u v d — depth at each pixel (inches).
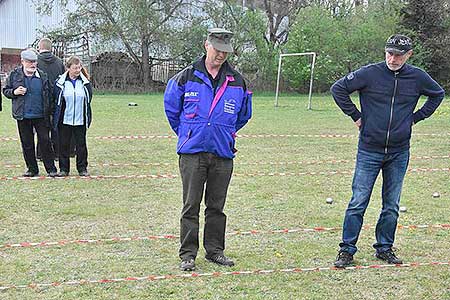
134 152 449.1
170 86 198.5
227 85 197.6
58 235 238.2
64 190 317.1
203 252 217.3
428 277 197.2
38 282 188.2
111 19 1349.7
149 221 260.5
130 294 179.8
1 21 1664.6
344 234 207.6
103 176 355.6
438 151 476.4
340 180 354.9
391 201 207.3
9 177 348.2
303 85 1337.4
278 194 315.3
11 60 1612.9
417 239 239.3
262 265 206.1
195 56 1396.4
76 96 341.7
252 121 687.1
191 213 200.7
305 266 205.9
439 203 300.0
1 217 263.3
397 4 1403.8
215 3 1395.2
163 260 209.6
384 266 206.5
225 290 183.6
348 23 1370.6
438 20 1378.0
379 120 197.9
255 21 1391.5
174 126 202.5
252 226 254.1
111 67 1363.2
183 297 178.2
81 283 187.6
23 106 334.3
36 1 1512.1
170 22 1382.9
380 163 202.4
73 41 1382.9
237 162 411.5
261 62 1373.0
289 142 514.3
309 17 1307.8
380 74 198.4
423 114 205.0
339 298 179.6
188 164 197.6
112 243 228.4
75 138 350.0
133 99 1071.0
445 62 1378.0
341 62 1315.2
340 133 582.2
